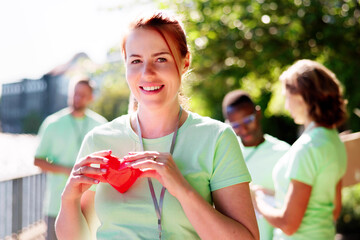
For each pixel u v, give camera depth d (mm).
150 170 1301
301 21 5332
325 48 5484
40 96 29875
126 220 1354
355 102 5207
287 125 10031
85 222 1458
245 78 6523
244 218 1310
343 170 2289
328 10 5359
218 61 6074
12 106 31172
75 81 4055
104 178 1315
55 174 3818
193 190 1252
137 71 1387
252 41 5676
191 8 5672
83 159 1332
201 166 1361
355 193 6469
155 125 1455
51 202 3811
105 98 17828
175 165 1279
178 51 1410
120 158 1453
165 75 1369
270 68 6109
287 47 5559
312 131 2186
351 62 5293
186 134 1415
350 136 3039
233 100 2908
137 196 1353
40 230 5078
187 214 1256
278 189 2346
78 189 1364
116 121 1542
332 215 2252
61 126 3867
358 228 6074
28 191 4840
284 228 2133
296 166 2119
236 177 1337
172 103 1445
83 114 3975
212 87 6605
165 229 1323
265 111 8383
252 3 5430
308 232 2137
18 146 14758
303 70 2275
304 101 2252
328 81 2234
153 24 1375
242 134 2895
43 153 3826
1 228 4344
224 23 5660
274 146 2873
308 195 2102
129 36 1398
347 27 5219
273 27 5496
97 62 7438
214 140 1374
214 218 1245
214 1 5617
